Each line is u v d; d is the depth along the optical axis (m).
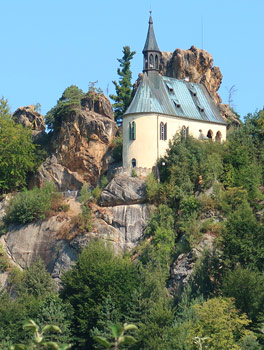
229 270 154.00
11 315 159.12
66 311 158.50
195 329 138.50
